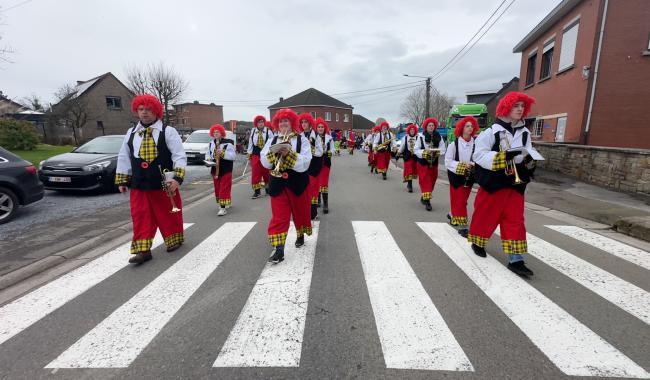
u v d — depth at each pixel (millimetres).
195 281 3680
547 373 2242
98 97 37188
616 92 11062
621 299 3205
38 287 3629
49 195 8688
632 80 10867
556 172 11289
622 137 11188
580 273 3783
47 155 16516
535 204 7246
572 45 12586
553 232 5340
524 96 3666
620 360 2359
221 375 2264
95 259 4410
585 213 6285
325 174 6805
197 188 9781
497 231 5391
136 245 4156
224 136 6738
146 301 3264
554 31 14164
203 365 2361
